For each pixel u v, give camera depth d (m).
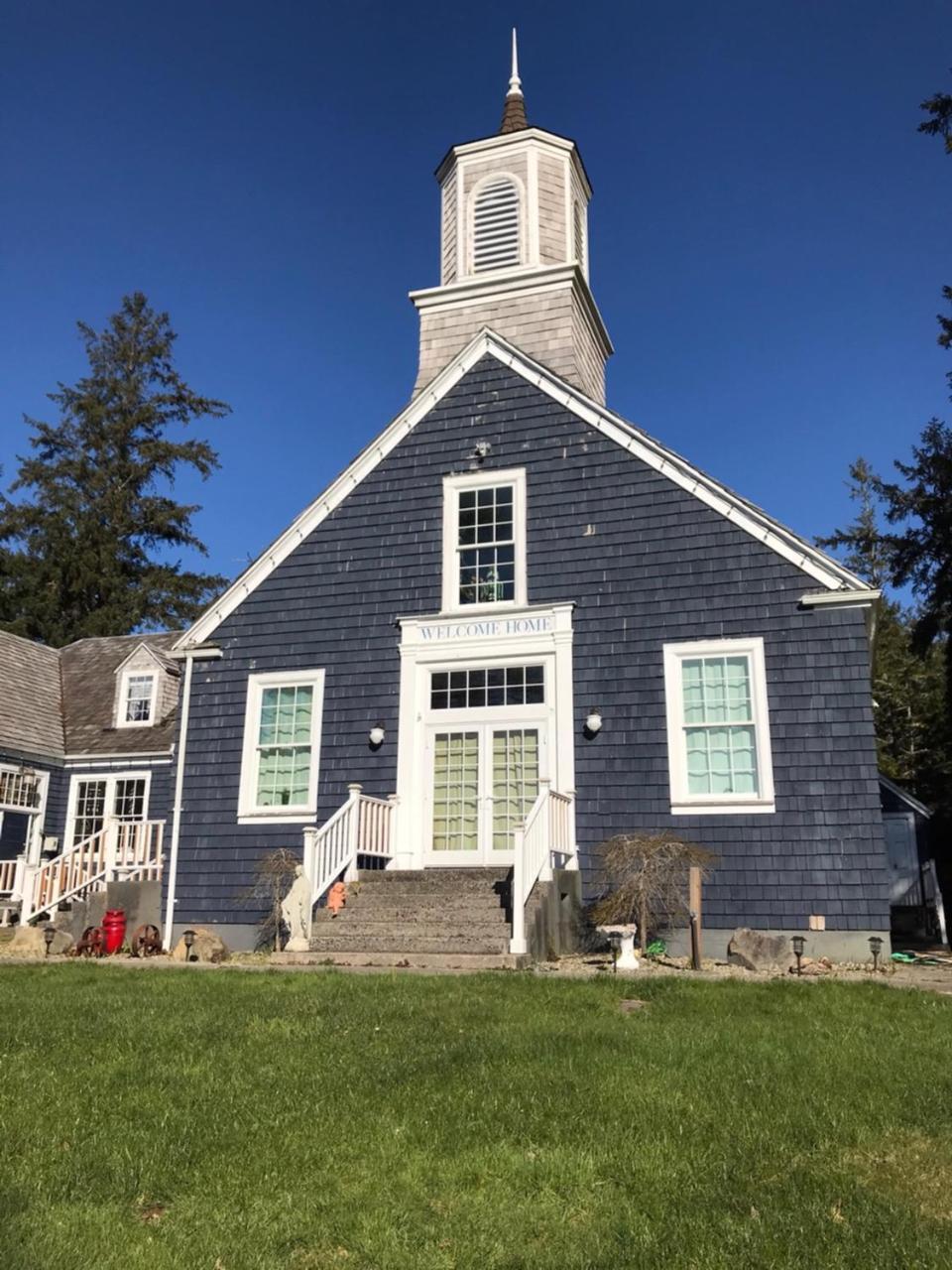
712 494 14.63
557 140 19.86
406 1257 3.68
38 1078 6.01
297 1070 6.11
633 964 11.49
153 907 16.19
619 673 14.52
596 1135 4.91
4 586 41.97
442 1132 4.94
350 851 14.02
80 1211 4.02
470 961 11.56
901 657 38.00
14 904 19.14
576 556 15.21
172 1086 5.79
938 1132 5.00
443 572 16.02
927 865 23.17
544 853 13.00
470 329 18.70
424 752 15.45
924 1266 3.60
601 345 20.89
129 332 48.03
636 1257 3.66
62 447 46.06
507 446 16.12
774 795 13.31
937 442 28.44
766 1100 5.46
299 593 16.70
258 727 16.36
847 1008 8.25
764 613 13.97
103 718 24.45
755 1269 3.58
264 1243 3.77
